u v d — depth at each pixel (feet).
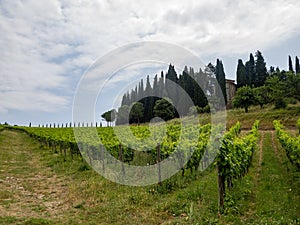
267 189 24.73
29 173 38.70
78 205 22.95
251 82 206.28
